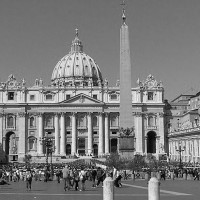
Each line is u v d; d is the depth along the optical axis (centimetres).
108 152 15988
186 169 6756
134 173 6150
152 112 16275
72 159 13700
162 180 5734
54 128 16062
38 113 16050
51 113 16088
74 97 15988
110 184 1770
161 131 16175
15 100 16138
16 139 16025
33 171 7250
